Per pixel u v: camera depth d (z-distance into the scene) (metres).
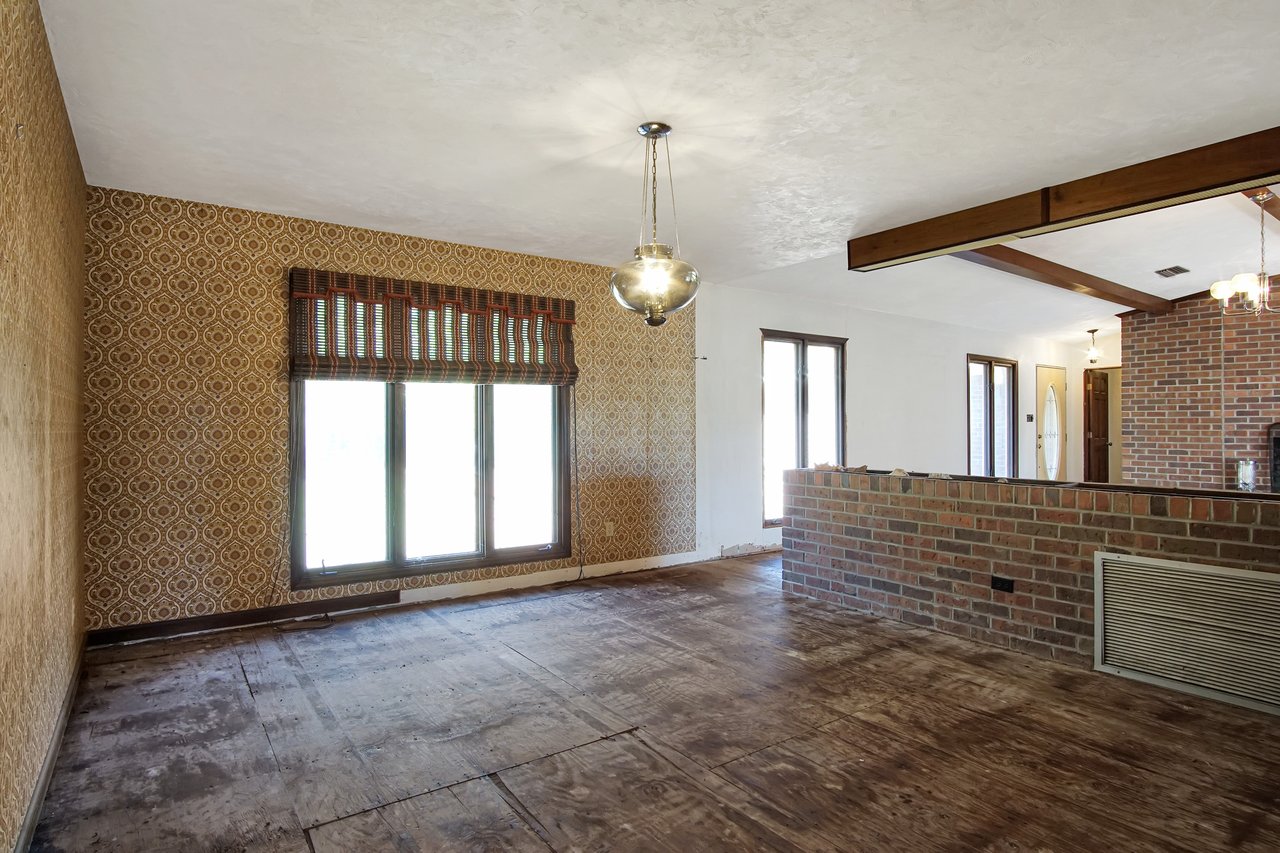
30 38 1.86
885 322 7.29
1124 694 2.90
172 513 3.62
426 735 2.53
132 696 2.87
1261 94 2.57
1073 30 2.13
